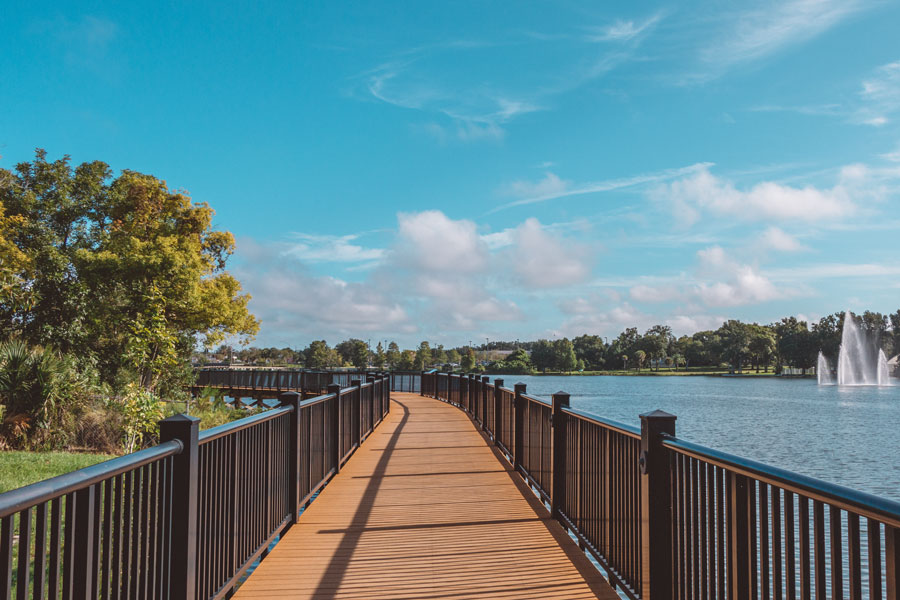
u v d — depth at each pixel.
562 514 5.35
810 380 117.94
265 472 4.45
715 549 2.48
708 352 175.75
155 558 2.62
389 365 126.31
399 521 5.47
